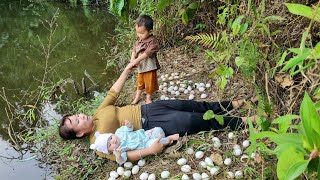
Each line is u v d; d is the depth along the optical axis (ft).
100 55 20.71
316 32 8.27
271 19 8.39
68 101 15.55
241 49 8.66
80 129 10.54
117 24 26.55
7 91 17.26
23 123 14.26
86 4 34.19
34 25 30.42
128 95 14.69
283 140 4.56
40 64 20.33
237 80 11.87
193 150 10.07
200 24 14.87
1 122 14.66
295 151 4.22
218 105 11.00
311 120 4.00
